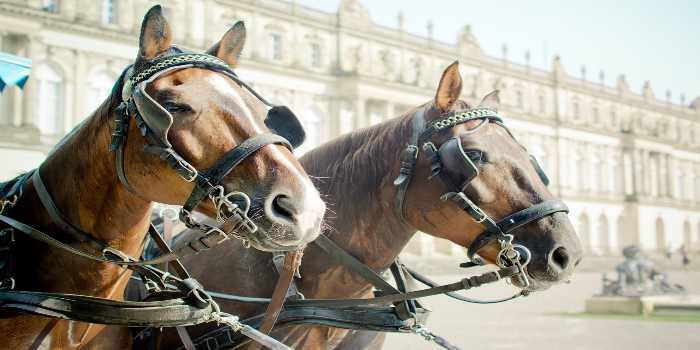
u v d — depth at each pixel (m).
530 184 3.70
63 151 3.28
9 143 36.41
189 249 2.88
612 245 79.69
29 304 2.84
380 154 4.13
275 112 3.18
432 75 63.09
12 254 3.15
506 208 3.66
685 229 90.31
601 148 80.50
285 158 2.73
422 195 3.82
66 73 39.91
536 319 19.77
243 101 2.87
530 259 3.57
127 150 2.89
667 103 95.81
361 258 4.10
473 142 3.74
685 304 21.08
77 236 3.15
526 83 73.62
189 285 3.13
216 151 2.73
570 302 26.34
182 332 3.64
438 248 59.44
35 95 38.38
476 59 67.44
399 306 3.93
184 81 2.85
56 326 3.07
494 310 22.84
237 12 49.78
